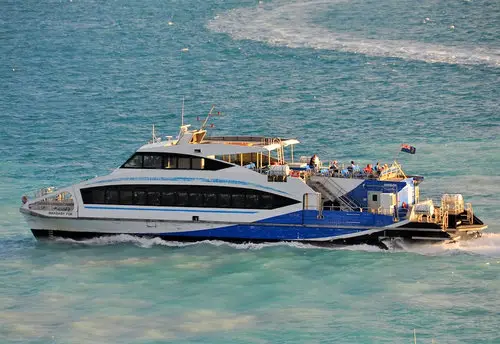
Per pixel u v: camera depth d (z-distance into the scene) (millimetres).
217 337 115125
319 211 141625
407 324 117562
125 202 145875
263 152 146500
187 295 128250
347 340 113500
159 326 118875
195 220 144250
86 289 131250
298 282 131375
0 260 142625
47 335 117062
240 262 138750
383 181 143375
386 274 133125
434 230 138750
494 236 145875
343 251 141625
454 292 126750
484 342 112250
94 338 115875
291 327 117438
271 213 142750
